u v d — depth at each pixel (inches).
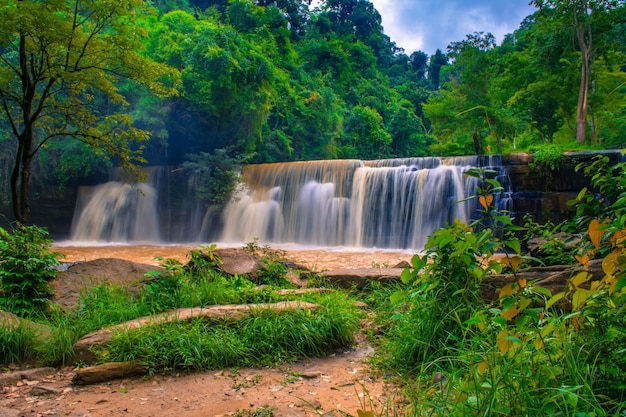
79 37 360.2
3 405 141.7
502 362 103.9
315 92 1406.3
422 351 157.8
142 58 389.7
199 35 1002.1
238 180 894.4
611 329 92.7
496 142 1189.7
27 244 231.5
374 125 1742.1
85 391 152.9
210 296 224.7
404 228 758.5
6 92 365.1
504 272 200.2
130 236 923.4
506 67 1330.0
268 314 197.8
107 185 957.2
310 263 554.6
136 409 138.3
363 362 178.1
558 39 1020.5
